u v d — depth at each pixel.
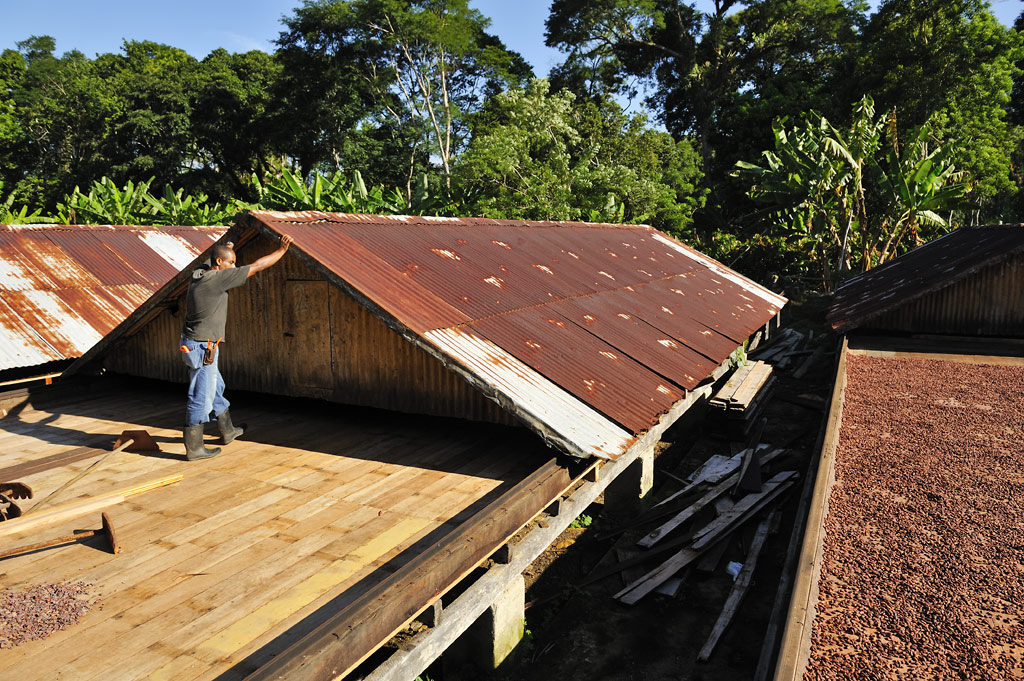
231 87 50.44
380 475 5.59
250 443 6.41
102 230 11.91
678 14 47.66
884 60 35.56
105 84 55.25
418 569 3.66
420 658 3.76
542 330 7.14
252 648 3.28
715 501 7.79
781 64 46.62
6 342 8.44
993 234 15.84
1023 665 3.62
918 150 22.20
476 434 6.68
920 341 13.32
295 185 20.23
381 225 8.00
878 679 3.52
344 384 6.82
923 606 4.20
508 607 4.99
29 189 52.12
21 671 3.09
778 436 10.61
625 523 7.55
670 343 8.52
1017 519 5.39
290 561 4.15
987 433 7.64
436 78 48.31
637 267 11.73
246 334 7.29
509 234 10.38
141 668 3.12
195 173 52.34
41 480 5.46
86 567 4.07
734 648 5.39
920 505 5.72
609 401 6.20
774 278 26.09
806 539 4.74
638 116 37.06
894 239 24.36
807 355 15.94
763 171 25.09
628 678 5.07
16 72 65.62
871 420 8.29
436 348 5.64
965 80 34.16
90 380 8.58
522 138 29.88
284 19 44.84
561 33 49.41
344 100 48.50
